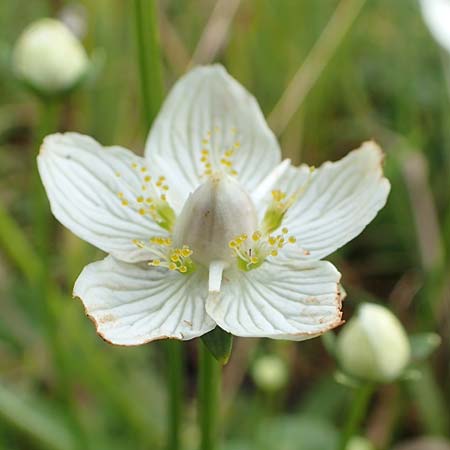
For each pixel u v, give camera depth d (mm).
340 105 169
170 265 97
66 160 100
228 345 93
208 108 106
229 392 144
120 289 96
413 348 113
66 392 129
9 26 172
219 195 96
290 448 138
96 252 149
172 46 162
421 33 168
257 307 95
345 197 100
